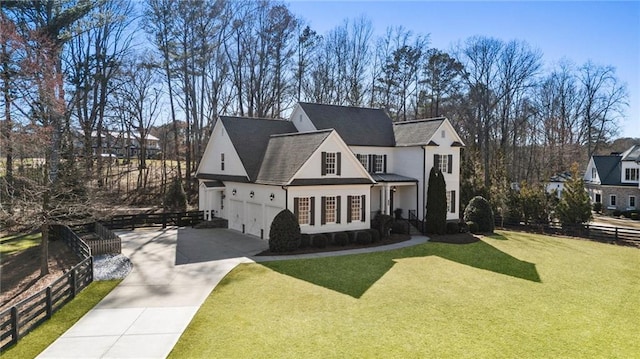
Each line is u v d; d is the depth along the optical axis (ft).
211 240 77.66
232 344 34.01
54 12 89.15
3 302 48.75
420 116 173.78
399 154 98.53
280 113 153.48
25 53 72.28
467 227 91.71
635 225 116.16
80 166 75.15
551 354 33.12
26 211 56.49
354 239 76.89
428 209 88.28
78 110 104.01
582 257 69.67
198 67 135.85
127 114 148.46
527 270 59.93
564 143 191.11
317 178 75.25
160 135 199.82
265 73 148.97
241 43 146.41
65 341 34.58
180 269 56.80
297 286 49.47
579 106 192.44
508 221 104.47
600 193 146.30
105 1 96.12
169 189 119.44
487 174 144.77
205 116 148.97
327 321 38.93
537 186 112.16
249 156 87.15
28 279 56.54
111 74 123.75
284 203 72.23
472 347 34.01
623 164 139.03
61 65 96.68
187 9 125.29
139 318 39.45
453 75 164.66
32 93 69.05
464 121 169.27
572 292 49.75
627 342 35.65
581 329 38.34
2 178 67.51
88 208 64.18
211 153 100.42
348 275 54.70
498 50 156.35
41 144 66.54
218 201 98.22
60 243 77.00
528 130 195.21
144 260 61.98
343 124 99.04
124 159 167.02
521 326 38.70
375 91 169.17
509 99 160.15
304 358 31.76
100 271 55.88
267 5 144.15
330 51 162.61
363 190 81.05
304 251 68.64
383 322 38.91
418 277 54.70
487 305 44.29
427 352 32.96
